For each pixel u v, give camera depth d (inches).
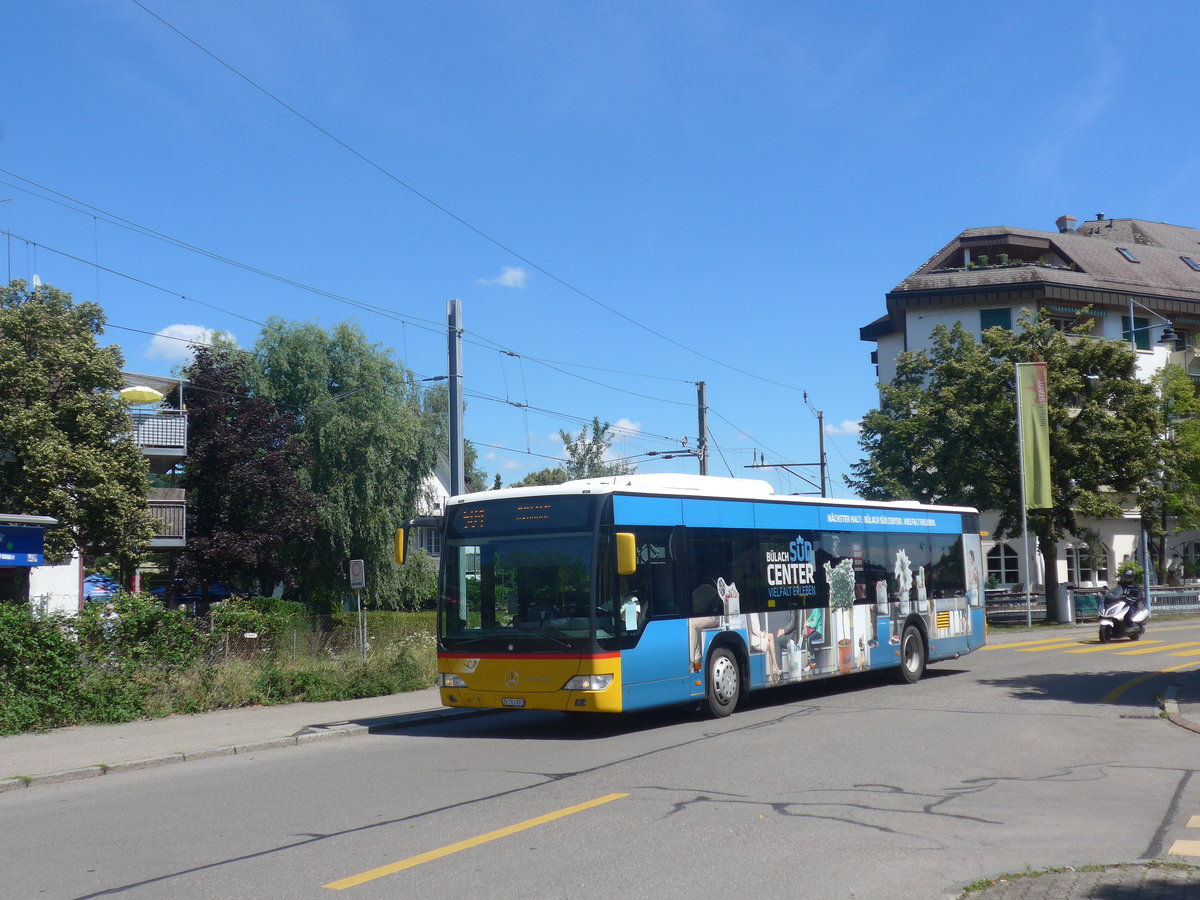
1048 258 2025.1
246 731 535.2
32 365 999.0
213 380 1489.9
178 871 269.1
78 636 599.2
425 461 1632.6
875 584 697.0
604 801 342.0
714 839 290.2
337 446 1542.8
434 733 547.5
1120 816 318.3
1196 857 270.1
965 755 427.2
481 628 525.7
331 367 1614.2
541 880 252.5
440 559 546.3
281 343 1600.6
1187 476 1568.7
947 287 1846.7
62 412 1005.8
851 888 244.7
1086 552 1776.6
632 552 484.7
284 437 1519.4
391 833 304.7
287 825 320.8
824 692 674.8
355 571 767.7
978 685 688.4
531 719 598.5
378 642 777.6
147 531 1045.2
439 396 1764.3
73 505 988.6
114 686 585.0
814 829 301.6
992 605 1520.7
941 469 1424.7
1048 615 1457.9
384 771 419.5
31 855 292.2
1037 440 1328.7
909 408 1504.7
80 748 484.1
